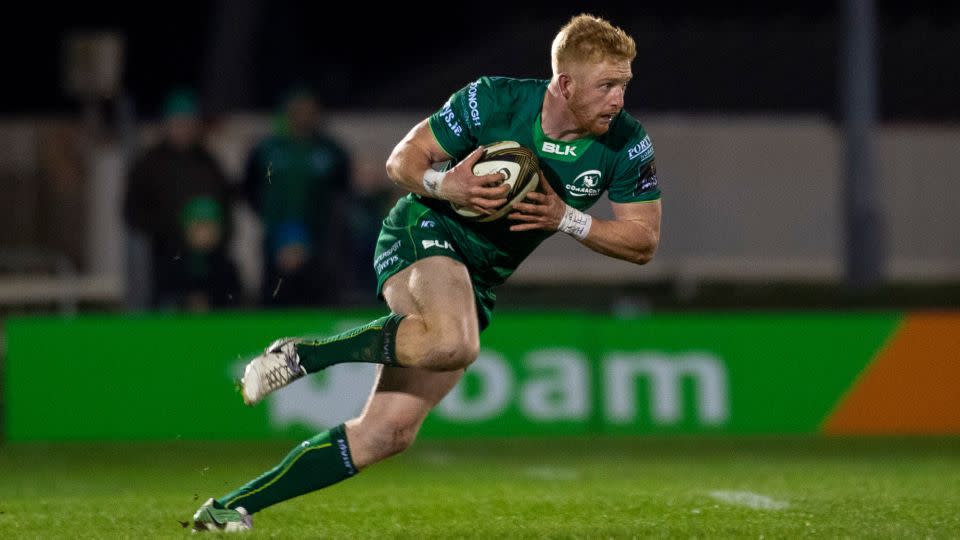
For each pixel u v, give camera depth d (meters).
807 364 33.94
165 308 36.44
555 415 32.97
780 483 23.31
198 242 36.22
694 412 33.41
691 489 22.30
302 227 36.78
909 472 25.70
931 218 61.25
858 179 45.59
